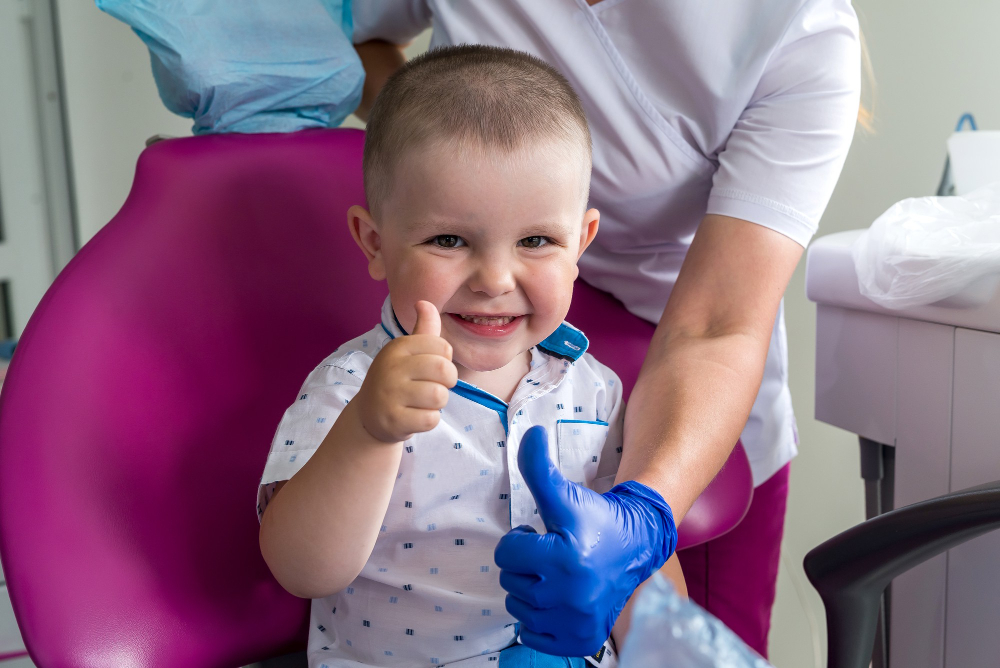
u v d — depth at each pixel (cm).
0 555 63
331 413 66
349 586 69
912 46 131
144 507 68
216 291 77
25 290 167
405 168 61
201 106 86
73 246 168
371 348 72
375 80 110
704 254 79
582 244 71
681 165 88
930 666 84
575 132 63
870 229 86
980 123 128
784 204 78
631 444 69
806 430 151
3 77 159
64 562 63
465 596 67
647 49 86
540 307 63
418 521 68
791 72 82
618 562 55
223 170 81
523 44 89
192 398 73
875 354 89
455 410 69
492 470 69
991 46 126
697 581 118
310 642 71
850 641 69
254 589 71
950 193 105
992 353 76
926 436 84
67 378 68
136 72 161
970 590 79
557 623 53
